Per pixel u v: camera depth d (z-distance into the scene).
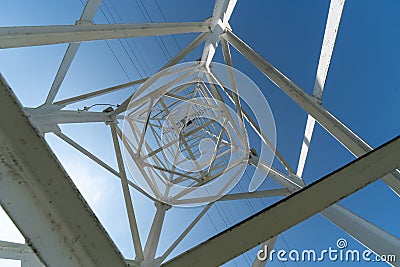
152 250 6.36
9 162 1.48
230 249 1.79
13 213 1.49
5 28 3.44
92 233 1.60
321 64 6.07
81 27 4.42
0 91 1.46
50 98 6.28
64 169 1.57
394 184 4.12
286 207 1.90
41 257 1.53
